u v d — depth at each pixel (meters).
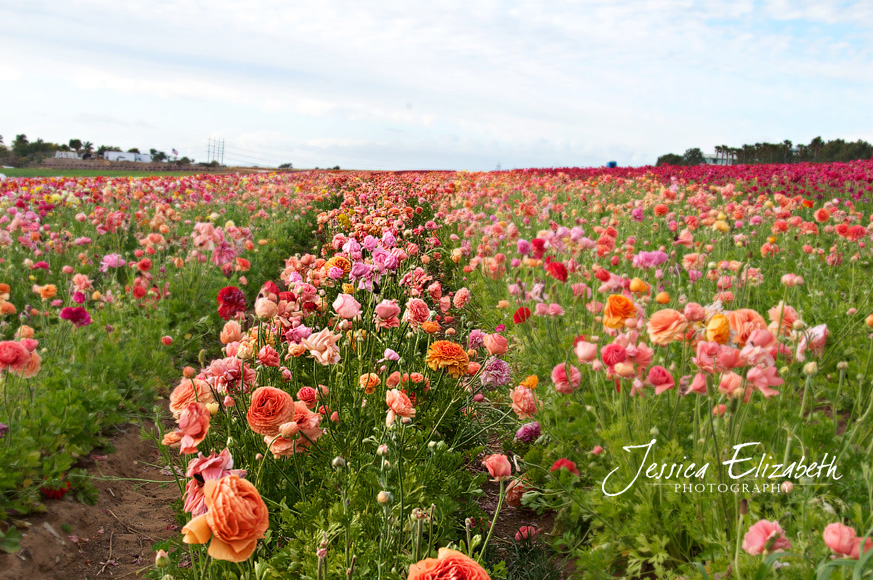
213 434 3.09
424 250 9.15
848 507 2.25
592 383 3.26
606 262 5.63
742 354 2.25
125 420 4.27
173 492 3.77
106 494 3.59
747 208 7.89
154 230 8.95
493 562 2.90
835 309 4.57
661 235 7.92
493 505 3.61
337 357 2.96
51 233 7.61
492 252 6.62
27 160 67.75
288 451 2.42
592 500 2.71
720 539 2.27
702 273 5.16
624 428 2.77
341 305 3.42
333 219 10.46
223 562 2.37
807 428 2.59
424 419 3.66
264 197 14.37
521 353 4.83
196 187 15.84
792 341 2.90
